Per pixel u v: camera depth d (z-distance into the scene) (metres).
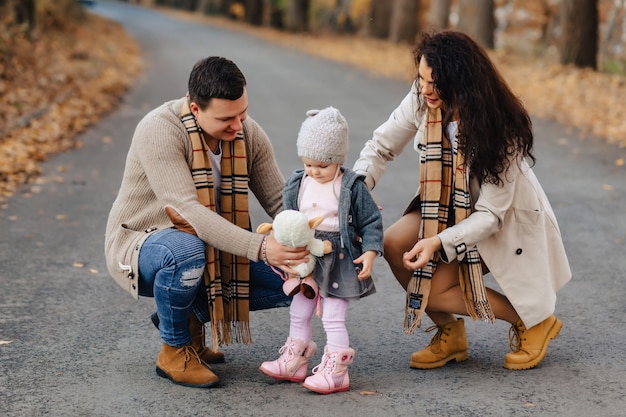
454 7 36.38
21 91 12.55
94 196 7.57
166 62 22.81
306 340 3.55
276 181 3.79
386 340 4.19
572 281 5.18
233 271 3.60
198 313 3.69
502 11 36.38
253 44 31.84
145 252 3.44
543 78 17.92
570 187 8.04
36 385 3.53
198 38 34.38
